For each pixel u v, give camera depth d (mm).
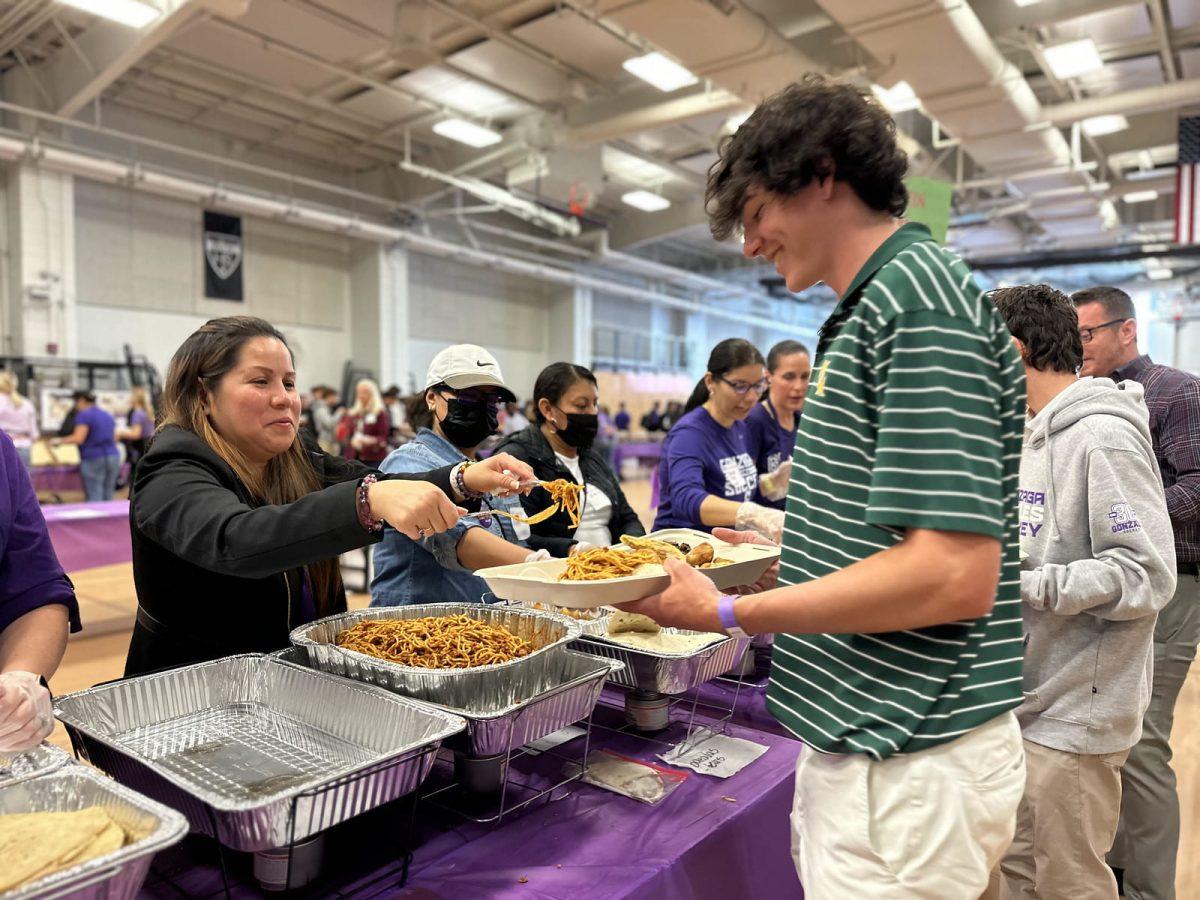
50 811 802
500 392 1720
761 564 1254
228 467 1170
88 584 5523
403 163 10398
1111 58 8227
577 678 1111
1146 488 1376
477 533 1501
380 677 1073
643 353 18750
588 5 5824
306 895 881
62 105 8477
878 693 855
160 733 1039
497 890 905
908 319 782
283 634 1307
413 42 7344
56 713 945
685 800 1135
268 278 12242
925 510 742
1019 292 1536
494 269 15461
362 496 964
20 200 9273
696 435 2309
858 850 854
